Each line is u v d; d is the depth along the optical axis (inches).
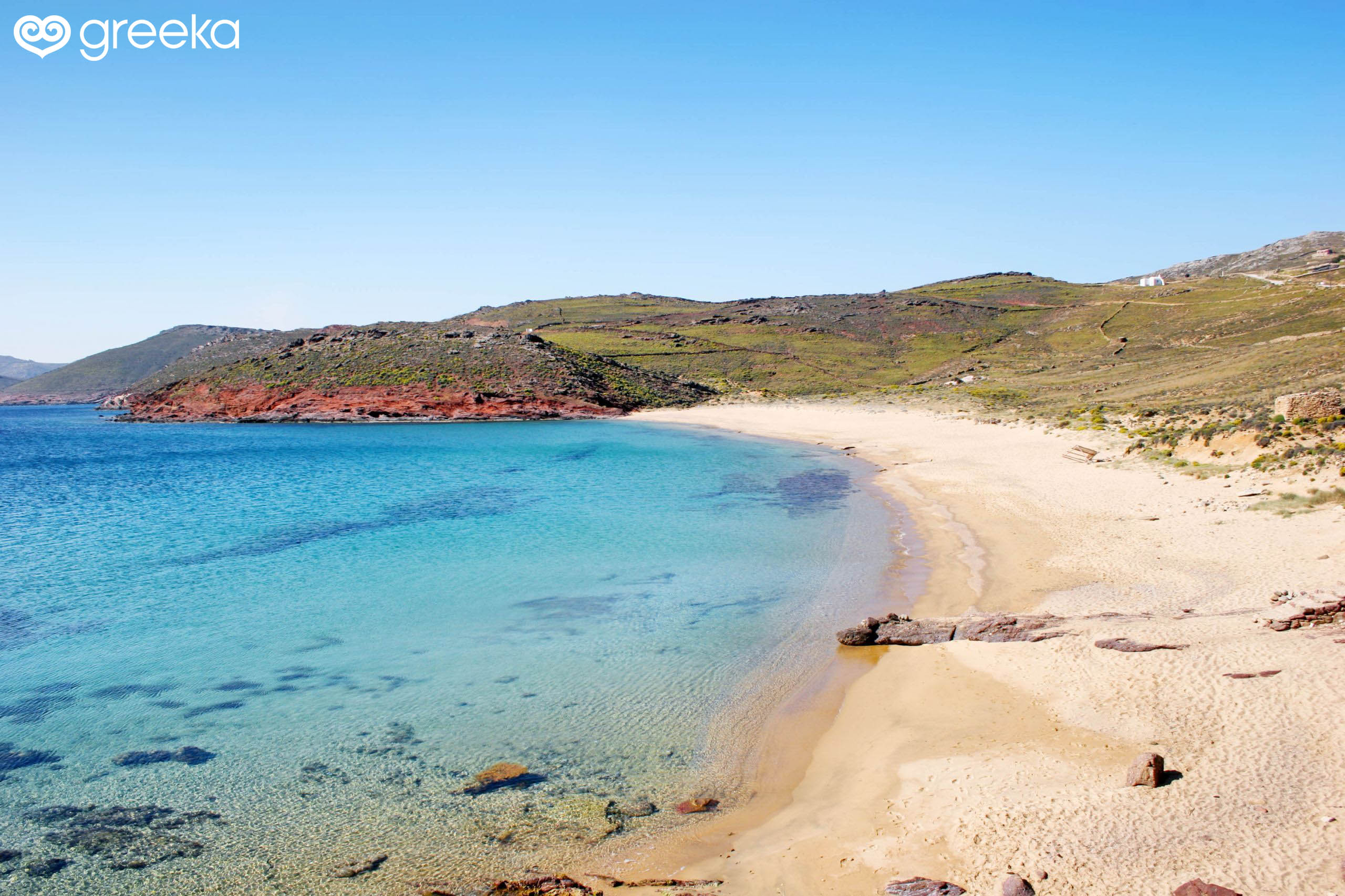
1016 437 1891.0
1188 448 1339.8
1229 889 325.1
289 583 947.3
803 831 417.7
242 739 549.3
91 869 408.2
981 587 810.8
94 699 622.2
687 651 691.4
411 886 389.7
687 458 2133.4
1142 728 476.4
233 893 388.5
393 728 561.0
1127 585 762.8
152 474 2108.8
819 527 1174.3
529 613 812.6
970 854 376.2
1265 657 542.3
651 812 447.5
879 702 569.9
